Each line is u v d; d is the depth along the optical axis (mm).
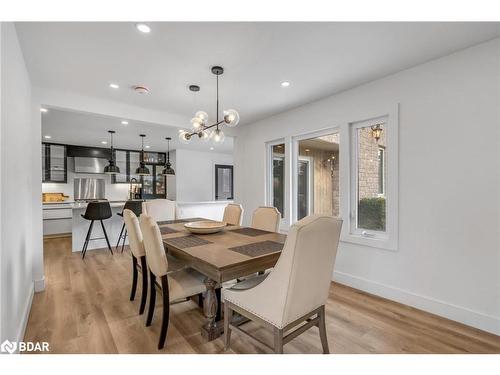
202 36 1936
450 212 2236
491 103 2021
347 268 3051
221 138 2564
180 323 2178
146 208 3590
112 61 2314
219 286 2018
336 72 2559
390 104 2621
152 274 2109
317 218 1436
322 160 3586
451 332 2033
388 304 2533
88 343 1886
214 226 2609
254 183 4520
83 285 3012
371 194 2916
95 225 4770
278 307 1428
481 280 2072
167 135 5496
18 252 1928
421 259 2416
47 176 6188
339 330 2070
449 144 2236
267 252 1843
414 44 2062
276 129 4051
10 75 1653
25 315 2111
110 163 6145
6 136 1524
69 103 3027
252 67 2439
